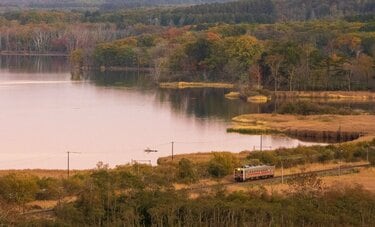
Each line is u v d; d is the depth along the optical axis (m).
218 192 140.38
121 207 125.75
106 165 179.62
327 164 185.38
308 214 125.06
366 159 192.25
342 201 134.50
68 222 120.38
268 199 136.00
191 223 120.06
